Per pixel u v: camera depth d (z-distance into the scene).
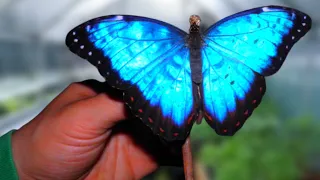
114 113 0.22
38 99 0.91
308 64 0.77
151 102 0.19
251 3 0.89
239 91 0.20
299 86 0.76
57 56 1.11
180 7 0.96
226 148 0.53
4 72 1.06
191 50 0.20
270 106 0.64
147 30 0.20
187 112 0.19
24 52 1.07
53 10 1.00
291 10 0.20
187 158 0.19
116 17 0.19
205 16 0.96
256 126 0.58
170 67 0.20
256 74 0.20
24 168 0.22
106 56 0.19
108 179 0.27
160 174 0.52
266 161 0.53
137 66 0.19
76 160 0.23
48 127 0.22
